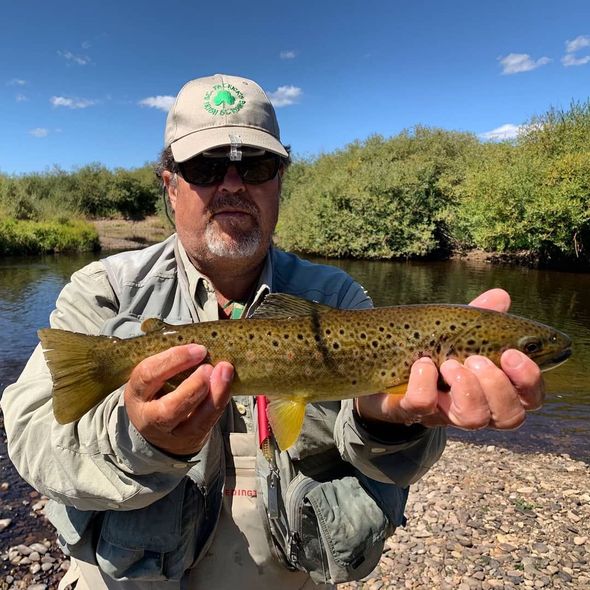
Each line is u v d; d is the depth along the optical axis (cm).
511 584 128
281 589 71
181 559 64
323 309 71
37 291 580
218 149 73
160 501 63
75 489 58
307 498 67
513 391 52
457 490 177
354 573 68
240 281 79
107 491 58
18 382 66
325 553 67
